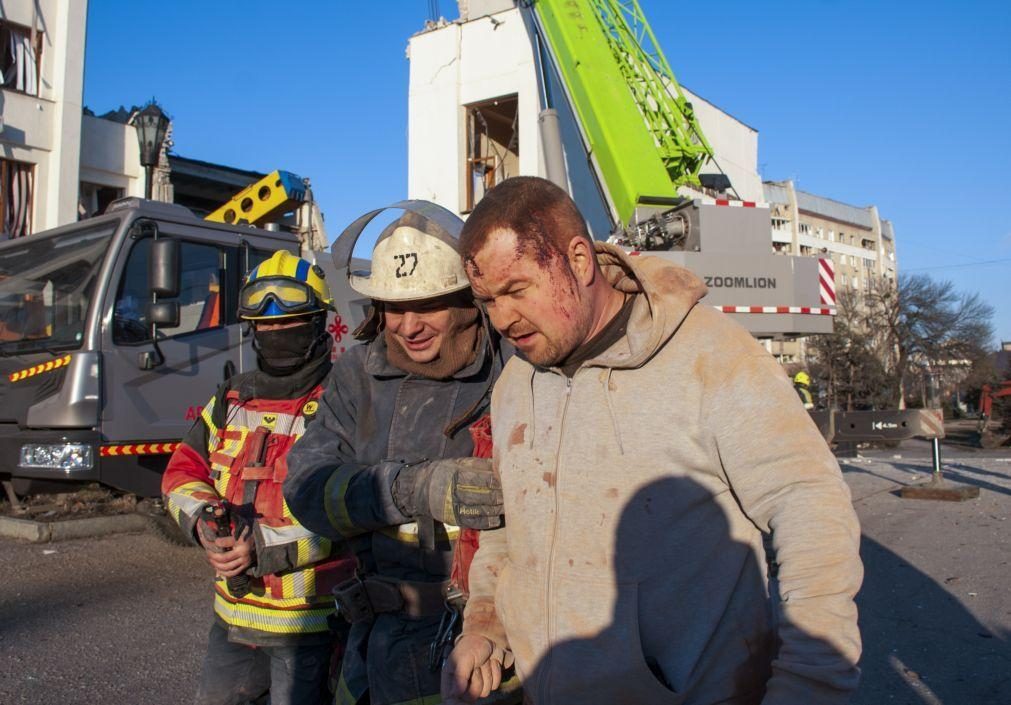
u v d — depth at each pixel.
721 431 1.46
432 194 23.55
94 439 6.32
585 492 1.54
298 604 2.35
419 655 1.94
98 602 5.21
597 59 11.79
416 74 23.86
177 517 2.43
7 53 16.84
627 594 1.48
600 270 1.61
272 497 2.38
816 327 7.80
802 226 64.25
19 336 6.76
